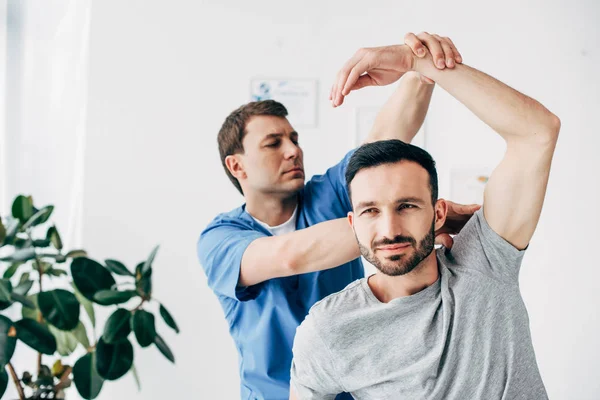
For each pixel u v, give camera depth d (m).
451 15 2.85
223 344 2.88
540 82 2.82
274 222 1.61
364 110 2.85
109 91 2.92
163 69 2.91
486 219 1.08
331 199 1.61
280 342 1.49
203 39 2.91
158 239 2.90
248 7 2.90
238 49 2.90
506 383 1.03
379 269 1.04
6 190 2.94
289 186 1.54
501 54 2.83
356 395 1.13
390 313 1.07
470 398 1.03
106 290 2.16
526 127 1.01
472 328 1.04
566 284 2.81
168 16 2.91
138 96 2.91
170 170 2.90
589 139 2.81
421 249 1.02
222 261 1.47
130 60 2.91
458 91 1.08
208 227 1.63
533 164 1.01
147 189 2.90
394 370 1.06
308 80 2.87
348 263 1.56
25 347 2.88
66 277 2.88
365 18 2.87
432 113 2.85
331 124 2.87
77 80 2.97
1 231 2.23
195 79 2.91
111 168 2.91
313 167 2.87
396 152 1.02
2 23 2.95
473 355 1.04
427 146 2.86
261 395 1.51
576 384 2.79
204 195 2.90
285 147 1.55
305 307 1.49
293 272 1.32
